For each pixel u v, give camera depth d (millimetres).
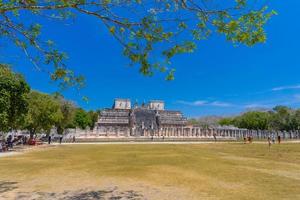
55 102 68125
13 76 42156
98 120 159500
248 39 10867
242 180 19719
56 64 12117
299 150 52906
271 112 172750
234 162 31281
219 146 68438
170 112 173750
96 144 78500
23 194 15586
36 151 48938
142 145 72938
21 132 104188
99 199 14594
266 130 157625
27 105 45812
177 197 14922
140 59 12078
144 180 19719
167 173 22828
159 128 142500
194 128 140125
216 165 28250
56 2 10727
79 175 21906
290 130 158500
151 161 31984
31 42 11648
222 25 10945
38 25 11586
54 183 18703
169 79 12547
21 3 10578
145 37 11609
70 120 96188
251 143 86250
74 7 10672
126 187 17438
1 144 50688
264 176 21484
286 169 25578
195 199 14492
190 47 11969
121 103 188625
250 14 10664
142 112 169125
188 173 22844
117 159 34438
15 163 29969
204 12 10984
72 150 51750
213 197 14891
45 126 67438
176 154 42281
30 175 21891
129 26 11398
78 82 12594
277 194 15547
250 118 168875
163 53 12117
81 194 15625
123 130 128250
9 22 11172
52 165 28250
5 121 40719
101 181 19375
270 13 10680
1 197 14852
